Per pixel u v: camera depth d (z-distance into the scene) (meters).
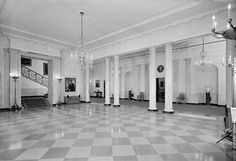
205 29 7.09
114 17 7.67
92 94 23.50
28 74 16.38
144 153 3.76
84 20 8.02
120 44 11.56
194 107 11.41
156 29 8.87
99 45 12.64
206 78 13.08
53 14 7.31
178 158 3.51
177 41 8.35
